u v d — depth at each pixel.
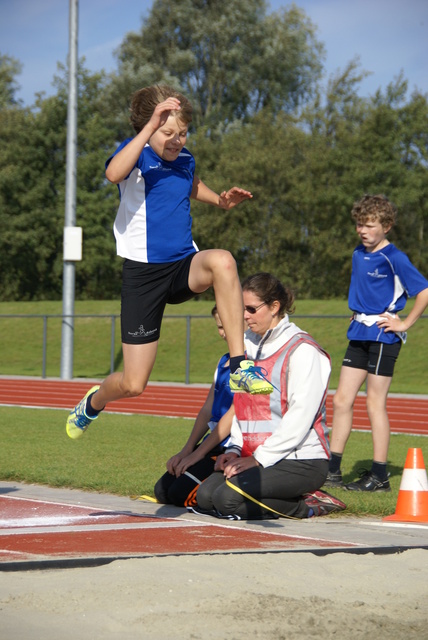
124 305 6.95
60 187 76.31
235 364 6.22
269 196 69.69
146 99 7.09
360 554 6.13
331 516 8.55
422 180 65.06
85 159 74.06
